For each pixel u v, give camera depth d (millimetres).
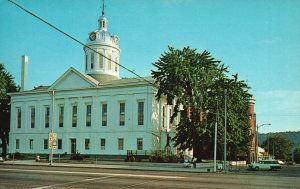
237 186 21406
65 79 72125
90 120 68938
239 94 53844
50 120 73375
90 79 68938
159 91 56406
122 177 26406
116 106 66125
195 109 51781
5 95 78562
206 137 52375
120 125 65562
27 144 75688
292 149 183625
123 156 64375
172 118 56188
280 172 45594
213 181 24484
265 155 110562
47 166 44500
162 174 31891
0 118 83500
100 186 20656
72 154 65375
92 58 75375
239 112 58406
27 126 76125
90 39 75625
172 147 64875
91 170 35406
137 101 64125
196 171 40750
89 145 68312
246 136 60844
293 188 20953
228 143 53219
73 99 70875
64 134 71062
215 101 51688
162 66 56062
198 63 55688
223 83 53219
